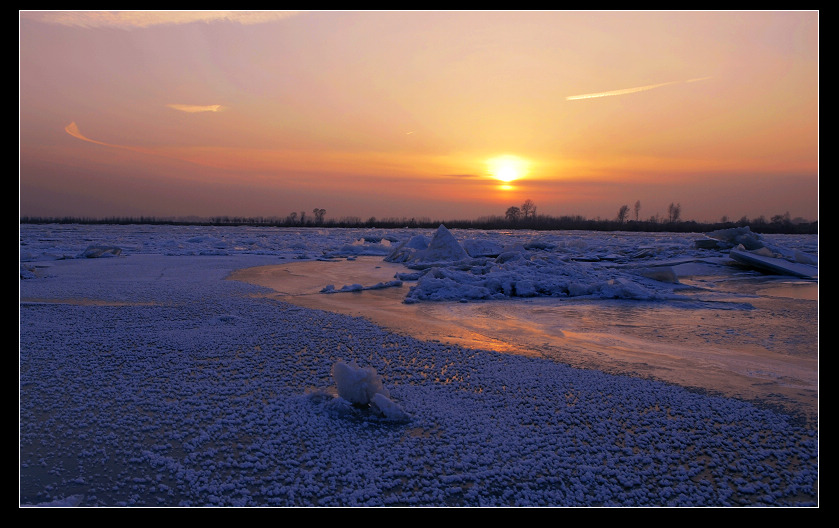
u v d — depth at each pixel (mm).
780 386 6734
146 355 7734
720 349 8695
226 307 11812
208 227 83062
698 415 5711
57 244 34031
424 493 4211
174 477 4387
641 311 12414
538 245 32969
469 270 20703
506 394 6324
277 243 39781
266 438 5070
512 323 10859
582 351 8469
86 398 6000
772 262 20891
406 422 5488
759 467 4617
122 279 17031
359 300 13734
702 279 19578
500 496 4195
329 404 5754
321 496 4156
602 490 4266
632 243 41656
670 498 4215
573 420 5551
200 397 6090
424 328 10109
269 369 7176
